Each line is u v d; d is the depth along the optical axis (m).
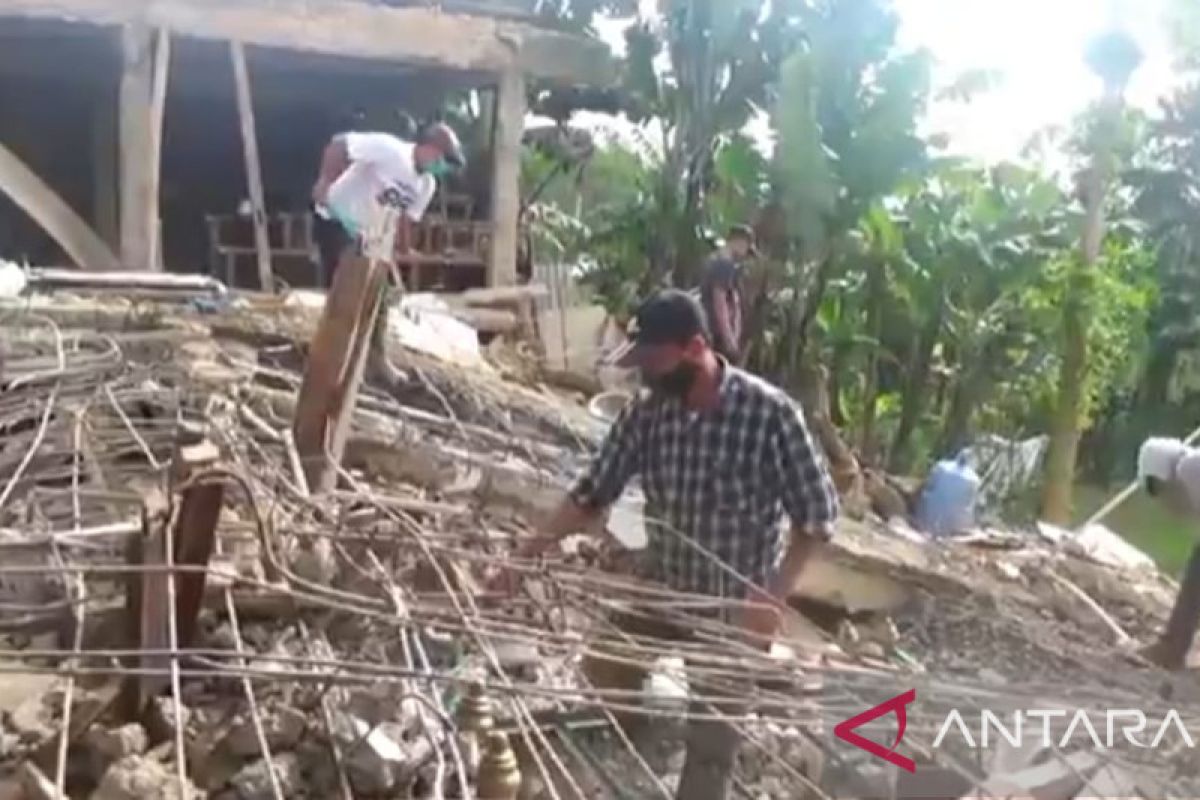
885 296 10.41
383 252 5.52
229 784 2.64
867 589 4.83
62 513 3.73
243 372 5.58
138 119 8.80
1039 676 3.14
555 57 10.38
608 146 12.80
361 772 2.63
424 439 5.31
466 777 2.53
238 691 2.92
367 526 3.71
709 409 2.97
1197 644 4.25
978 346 10.82
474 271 10.54
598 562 4.00
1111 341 11.75
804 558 2.99
